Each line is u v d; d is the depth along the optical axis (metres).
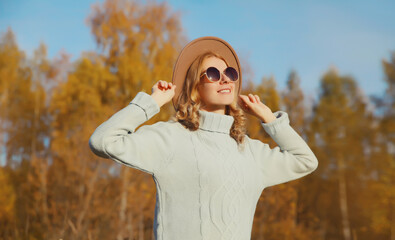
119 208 10.19
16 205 11.73
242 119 2.17
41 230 8.41
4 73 21.84
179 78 2.16
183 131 1.94
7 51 22.84
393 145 22.14
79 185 10.25
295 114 23.00
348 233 21.42
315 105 26.92
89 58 17.12
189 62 2.18
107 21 17.06
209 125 1.97
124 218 9.94
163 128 1.92
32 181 11.88
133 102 1.91
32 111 21.16
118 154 1.76
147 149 1.82
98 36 16.97
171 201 1.80
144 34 17.02
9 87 21.84
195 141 1.91
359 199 22.52
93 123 12.27
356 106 26.19
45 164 12.45
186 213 1.77
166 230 1.78
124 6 17.31
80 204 9.28
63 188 10.35
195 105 2.02
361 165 23.48
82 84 16.27
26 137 19.67
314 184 22.86
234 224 1.79
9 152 19.31
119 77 15.92
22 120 20.92
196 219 1.76
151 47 17.00
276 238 13.64
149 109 1.90
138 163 1.80
